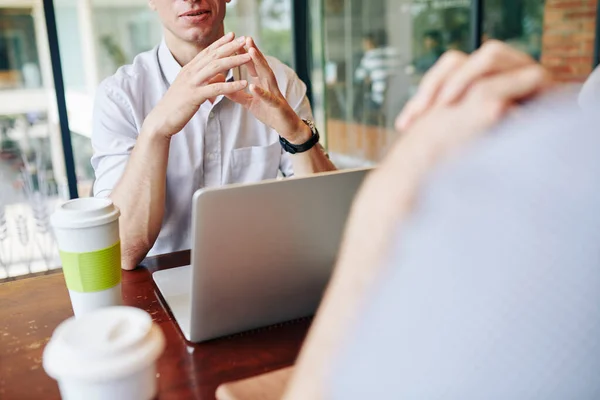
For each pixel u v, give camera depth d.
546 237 0.34
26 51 2.32
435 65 0.46
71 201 0.86
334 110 3.59
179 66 1.54
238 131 1.60
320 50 3.40
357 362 0.39
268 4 2.88
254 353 0.79
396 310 0.37
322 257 0.83
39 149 2.36
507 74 0.41
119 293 0.87
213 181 1.59
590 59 3.65
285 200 0.76
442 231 0.35
